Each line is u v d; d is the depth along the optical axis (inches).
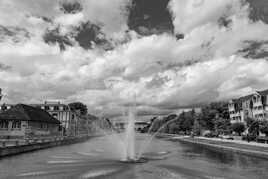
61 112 3688.5
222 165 1051.9
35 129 2409.0
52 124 2915.8
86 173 860.0
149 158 1267.2
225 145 1861.5
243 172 897.5
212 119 3740.2
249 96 3447.3
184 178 798.5
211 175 842.2
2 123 2208.4
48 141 1910.7
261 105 2950.3
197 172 888.3
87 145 2224.4
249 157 1312.7
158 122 5693.9
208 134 3555.6
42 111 2972.4
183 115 5022.1
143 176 818.2
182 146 2158.0
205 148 1936.5
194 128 3978.8
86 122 5103.3
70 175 829.8
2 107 3415.4
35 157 1270.9
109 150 1662.2
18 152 1390.3
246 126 2657.5
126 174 850.1
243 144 1850.4
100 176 813.9
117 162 1109.1
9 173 857.5
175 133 5275.6
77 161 1137.4
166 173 870.4
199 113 4069.9
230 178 804.0
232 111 3644.2
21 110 2331.4
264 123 2186.3
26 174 839.1
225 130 3282.5
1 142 1456.7
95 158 1235.2
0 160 1139.9
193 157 1336.1
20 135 2186.3
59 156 1312.7
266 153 1223.5
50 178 781.9
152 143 2593.5
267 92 2982.3
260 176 830.5
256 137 2140.7
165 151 1676.9
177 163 1096.8
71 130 3791.8
